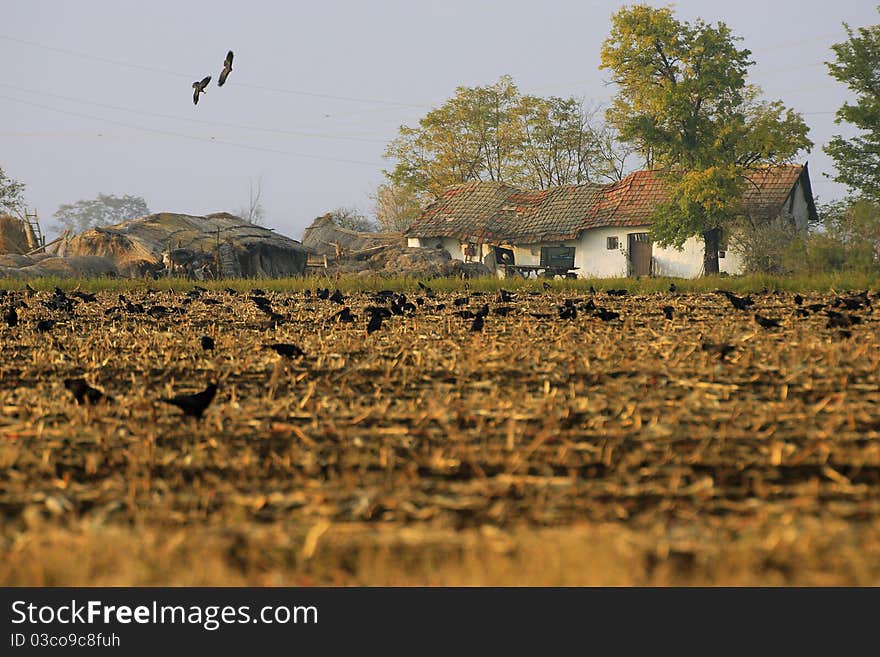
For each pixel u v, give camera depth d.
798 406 28.58
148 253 183.00
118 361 40.06
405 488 20.95
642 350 41.50
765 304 79.00
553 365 37.56
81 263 164.38
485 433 25.67
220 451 23.88
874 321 58.25
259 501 20.27
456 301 75.06
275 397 31.75
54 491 21.19
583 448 24.12
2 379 36.31
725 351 37.34
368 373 36.59
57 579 17.33
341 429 26.42
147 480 21.45
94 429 26.12
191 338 49.19
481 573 17.05
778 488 20.94
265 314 69.06
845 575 16.78
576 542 17.94
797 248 167.25
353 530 18.81
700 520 19.12
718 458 23.34
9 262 159.38
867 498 20.38
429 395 31.14
